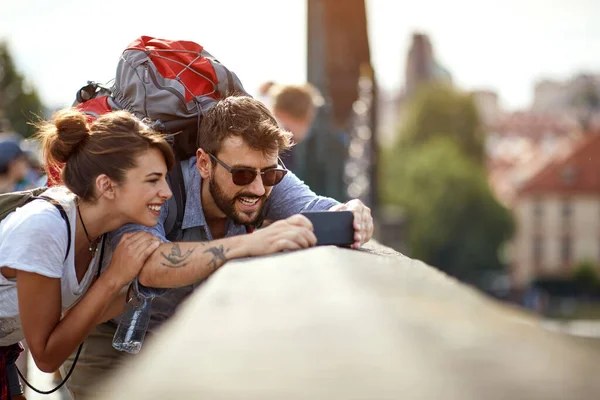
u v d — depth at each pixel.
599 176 110.00
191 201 3.34
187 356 1.05
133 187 2.88
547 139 149.12
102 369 3.58
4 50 55.88
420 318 1.15
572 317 94.12
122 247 2.94
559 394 0.84
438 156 75.44
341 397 0.84
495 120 150.75
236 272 1.84
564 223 109.88
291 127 6.90
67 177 2.93
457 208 74.31
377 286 1.46
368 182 13.98
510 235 76.81
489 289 77.75
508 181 117.88
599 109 174.75
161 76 3.43
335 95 12.90
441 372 0.89
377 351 0.97
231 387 0.90
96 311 2.89
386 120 154.00
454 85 80.75
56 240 2.81
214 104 3.41
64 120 2.89
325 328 1.10
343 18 12.95
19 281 2.79
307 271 1.67
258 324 1.18
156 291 3.02
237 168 3.20
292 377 0.91
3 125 8.46
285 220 2.82
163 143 2.93
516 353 0.98
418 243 73.88
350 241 2.92
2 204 2.93
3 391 3.19
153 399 0.91
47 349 2.84
